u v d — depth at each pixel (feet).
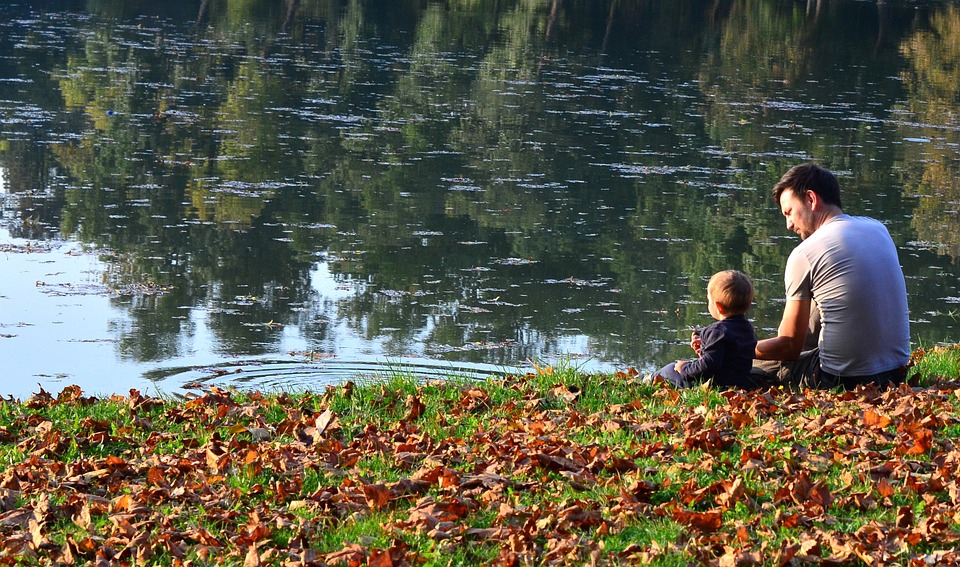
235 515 15.20
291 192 59.16
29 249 46.70
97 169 62.08
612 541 13.91
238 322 38.47
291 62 105.40
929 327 41.32
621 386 22.71
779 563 13.03
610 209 58.49
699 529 14.20
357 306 41.09
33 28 115.85
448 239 51.52
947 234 56.03
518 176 65.31
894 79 116.98
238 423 20.15
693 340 22.80
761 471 16.05
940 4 187.93
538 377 23.67
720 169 69.92
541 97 93.04
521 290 44.14
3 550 13.98
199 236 50.19
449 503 15.01
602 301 42.93
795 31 152.35
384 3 157.38
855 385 21.72
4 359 33.63
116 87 87.76
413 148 71.82
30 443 18.84
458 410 21.02
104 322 37.68
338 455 17.61
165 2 147.84
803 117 90.84
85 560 13.97
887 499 14.93
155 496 15.89
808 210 22.63
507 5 161.99
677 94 98.84
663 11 164.86
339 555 13.64
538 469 16.47
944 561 12.94
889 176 69.82
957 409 19.56
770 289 45.70
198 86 90.63
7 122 72.49
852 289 21.40
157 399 22.43
